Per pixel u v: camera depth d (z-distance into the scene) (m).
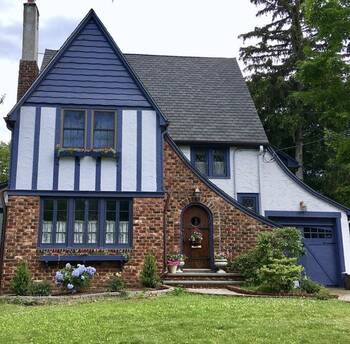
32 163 13.45
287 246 13.23
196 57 21.70
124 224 13.69
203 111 18.78
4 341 6.63
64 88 14.02
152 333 7.07
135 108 14.27
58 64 14.16
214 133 17.91
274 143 26.92
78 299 11.22
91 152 13.66
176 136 17.50
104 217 13.58
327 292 12.41
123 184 13.79
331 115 9.79
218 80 20.52
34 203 13.26
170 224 14.90
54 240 13.20
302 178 25.52
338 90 9.35
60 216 13.39
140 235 13.58
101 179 13.70
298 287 12.30
